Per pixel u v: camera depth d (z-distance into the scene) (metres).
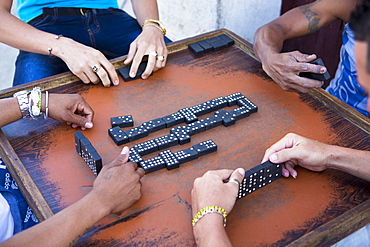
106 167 1.49
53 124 1.82
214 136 1.76
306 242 1.32
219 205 1.33
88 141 1.59
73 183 1.54
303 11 2.33
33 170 1.59
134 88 2.04
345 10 2.25
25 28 2.18
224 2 3.34
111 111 1.89
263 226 1.38
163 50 2.22
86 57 2.01
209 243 1.23
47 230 1.24
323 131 1.78
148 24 2.42
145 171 1.56
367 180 1.53
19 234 1.23
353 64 2.22
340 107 1.87
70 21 2.61
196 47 2.31
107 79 2.03
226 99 1.93
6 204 1.64
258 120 1.85
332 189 1.52
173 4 3.69
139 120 1.84
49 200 1.47
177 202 1.46
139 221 1.39
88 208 1.32
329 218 1.41
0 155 1.77
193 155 1.63
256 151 1.68
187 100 1.96
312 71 1.87
